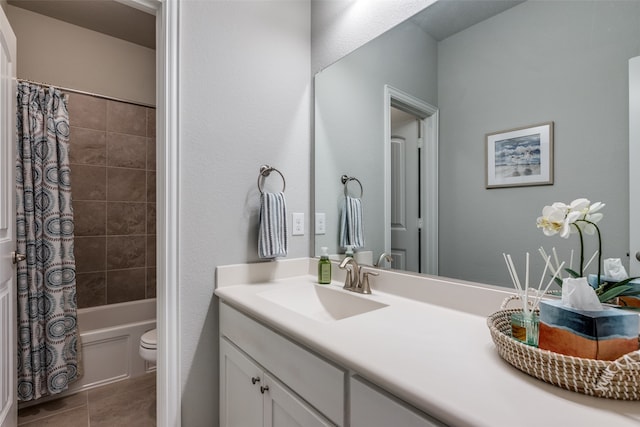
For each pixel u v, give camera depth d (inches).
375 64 55.4
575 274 30.4
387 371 25.0
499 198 39.8
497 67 40.1
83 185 95.3
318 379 32.7
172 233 50.9
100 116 98.0
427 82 47.5
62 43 92.3
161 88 51.1
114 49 101.2
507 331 30.5
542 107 36.3
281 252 59.0
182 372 52.3
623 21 31.1
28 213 72.2
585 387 21.4
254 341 44.1
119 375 87.5
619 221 31.1
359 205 58.1
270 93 62.6
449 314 40.0
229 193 57.2
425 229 47.8
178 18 51.6
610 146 31.7
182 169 52.1
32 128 74.8
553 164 35.5
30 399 71.1
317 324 36.0
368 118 56.4
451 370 25.2
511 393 21.9
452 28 44.7
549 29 35.9
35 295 72.4
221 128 56.3
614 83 31.6
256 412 43.6
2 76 51.8
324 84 65.5
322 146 65.9
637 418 19.1
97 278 97.6
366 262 56.6
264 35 62.0
